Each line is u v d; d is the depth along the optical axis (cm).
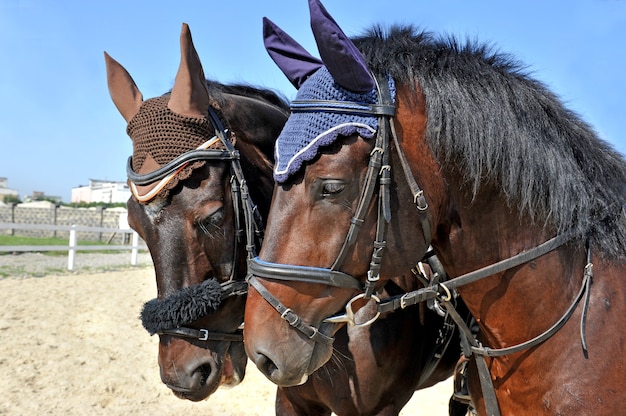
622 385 161
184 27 209
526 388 174
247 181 230
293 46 181
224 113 235
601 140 191
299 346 152
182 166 204
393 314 218
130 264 1284
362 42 173
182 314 204
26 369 498
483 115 163
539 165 167
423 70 165
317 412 246
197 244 209
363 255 152
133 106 240
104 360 550
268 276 151
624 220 178
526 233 171
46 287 866
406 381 223
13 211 2320
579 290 171
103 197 5578
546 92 184
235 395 498
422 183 157
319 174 148
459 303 229
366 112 150
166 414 442
